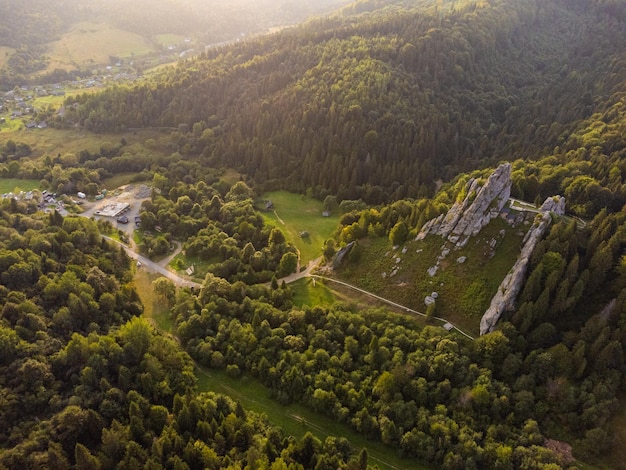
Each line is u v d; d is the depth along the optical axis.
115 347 120.38
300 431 116.38
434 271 141.62
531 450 101.38
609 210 154.62
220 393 125.31
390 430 109.19
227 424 107.31
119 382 115.56
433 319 133.38
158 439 102.81
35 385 109.25
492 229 138.00
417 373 118.50
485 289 131.38
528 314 117.44
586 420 104.06
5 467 92.88
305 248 186.62
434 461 105.88
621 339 110.62
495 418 109.94
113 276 157.75
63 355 116.56
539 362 112.69
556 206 140.88
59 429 101.00
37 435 99.88
